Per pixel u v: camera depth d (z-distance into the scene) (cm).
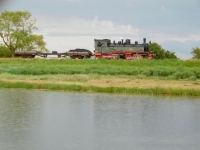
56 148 1955
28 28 10856
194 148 1997
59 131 2284
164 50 10500
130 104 3209
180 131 2314
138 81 4972
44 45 10962
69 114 2770
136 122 2536
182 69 5906
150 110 2962
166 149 1983
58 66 6550
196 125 2473
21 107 3005
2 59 8088
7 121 2516
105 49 9256
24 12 10631
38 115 2725
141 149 1972
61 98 3478
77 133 2250
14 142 2047
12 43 10606
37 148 1950
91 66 6412
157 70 5772
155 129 2372
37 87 4150
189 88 4250
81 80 4962
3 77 5144
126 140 2122
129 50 9188
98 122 2525
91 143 2053
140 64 7100
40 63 7456
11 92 3844
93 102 3284
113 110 2944
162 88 3931
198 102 3369
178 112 2886
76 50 9256
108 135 2223
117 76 5556
